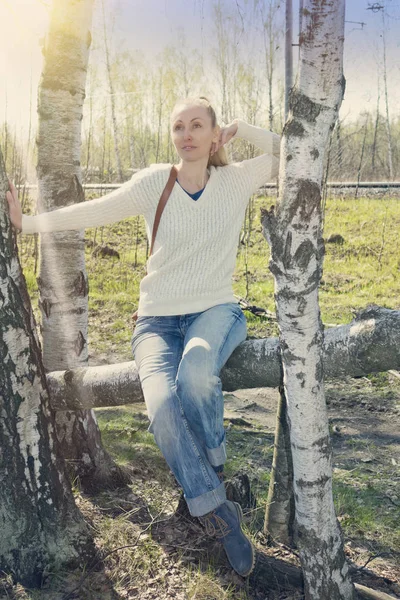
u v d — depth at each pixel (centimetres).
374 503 400
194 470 261
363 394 634
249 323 856
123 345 798
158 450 457
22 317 290
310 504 264
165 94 2416
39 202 393
